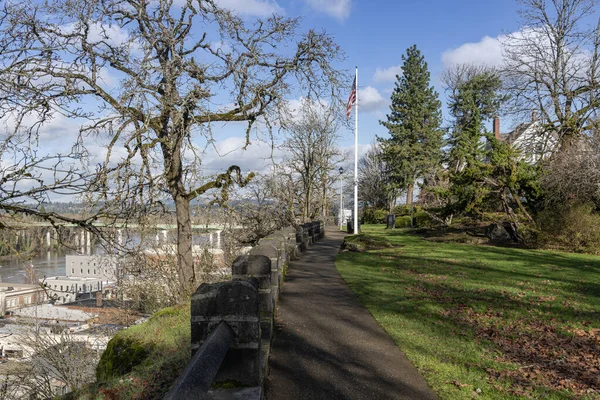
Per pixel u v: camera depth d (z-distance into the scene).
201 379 2.71
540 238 19.69
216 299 3.93
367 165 66.12
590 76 26.47
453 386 5.54
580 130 25.45
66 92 9.79
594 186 19.12
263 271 6.93
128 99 10.27
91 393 5.42
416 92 52.03
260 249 8.73
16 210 7.51
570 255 17.31
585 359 6.37
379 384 5.60
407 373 5.95
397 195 54.72
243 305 3.96
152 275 16.52
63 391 10.80
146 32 11.52
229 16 11.84
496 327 7.91
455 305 9.42
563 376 5.80
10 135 8.28
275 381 5.65
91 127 10.85
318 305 9.63
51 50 9.89
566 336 7.36
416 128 51.53
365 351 6.78
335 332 7.71
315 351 6.76
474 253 17.98
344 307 9.46
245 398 3.77
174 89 11.23
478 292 10.61
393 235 28.55
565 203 19.84
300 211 33.78
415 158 51.62
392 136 53.44
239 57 11.98
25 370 11.50
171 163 11.74
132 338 7.55
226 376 3.96
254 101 12.42
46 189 7.59
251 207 20.59
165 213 13.43
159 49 11.67
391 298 10.21
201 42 12.56
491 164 21.98
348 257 17.88
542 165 22.83
